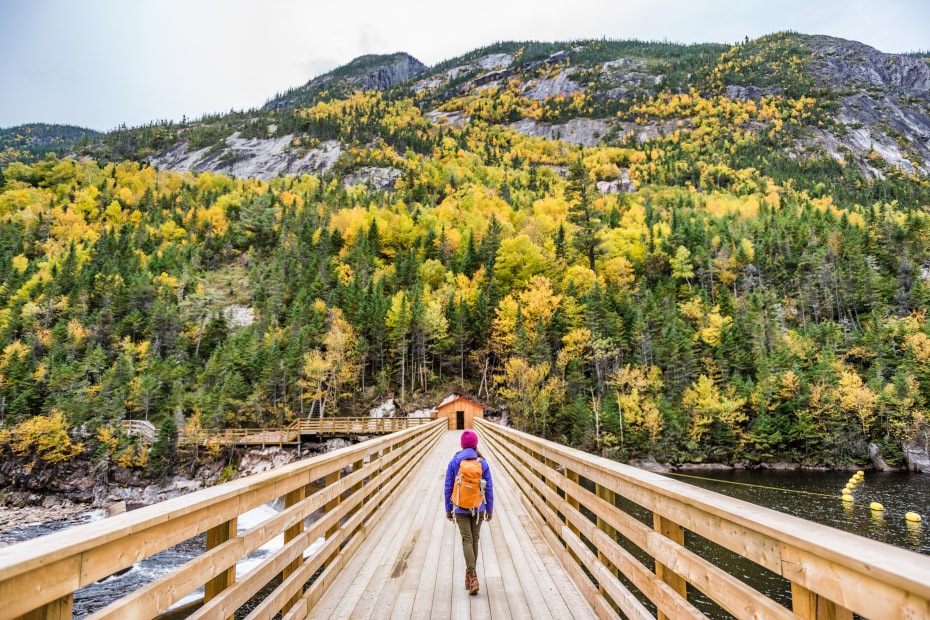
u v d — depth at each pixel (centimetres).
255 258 9506
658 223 9744
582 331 4956
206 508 220
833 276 7175
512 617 347
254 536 272
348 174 15700
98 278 7112
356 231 8856
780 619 145
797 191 14738
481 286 6688
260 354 5275
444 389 5534
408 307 5766
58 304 6662
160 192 13462
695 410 4556
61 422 4147
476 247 8056
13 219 10669
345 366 5138
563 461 466
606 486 337
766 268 7844
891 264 7588
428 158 18025
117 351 6028
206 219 10694
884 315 6288
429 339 5709
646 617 251
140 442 3906
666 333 5269
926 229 7862
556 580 426
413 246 8806
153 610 172
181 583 193
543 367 4650
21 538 2827
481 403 5294
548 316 5428
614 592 306
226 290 8225
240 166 18175
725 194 14338
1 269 8144
